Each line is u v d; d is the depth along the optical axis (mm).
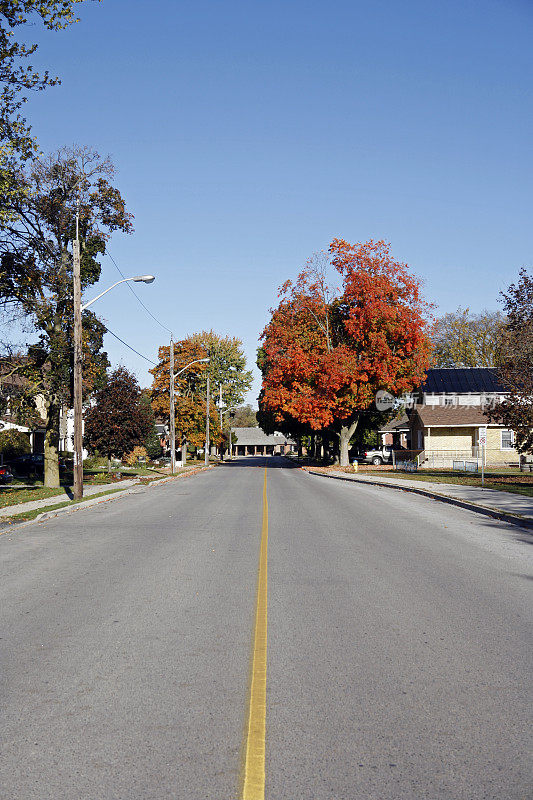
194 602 8820
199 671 6180
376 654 6652
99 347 34812
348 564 11445
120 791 4055
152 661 6469
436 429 54438
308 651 6758
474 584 9867
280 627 7629
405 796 3994
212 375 108375
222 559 11984
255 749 4590
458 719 5086
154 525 17266
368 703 5402
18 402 31641
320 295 54500
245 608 8492
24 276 30969
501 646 6910
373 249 50469
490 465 52219
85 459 57500
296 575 10523
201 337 111625
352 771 4289
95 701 5473
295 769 4316
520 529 16188
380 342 48906
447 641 7086
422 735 4812
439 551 12836
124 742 4715
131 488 32312
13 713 5246
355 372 49500
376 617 8047
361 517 18828
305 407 50125
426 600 8898
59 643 7074
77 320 25469
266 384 53438
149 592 9430
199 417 75625
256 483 36344
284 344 54000
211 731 4887
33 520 18562
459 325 84312
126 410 39594
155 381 78812
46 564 11727
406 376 51469
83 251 32906
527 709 5281
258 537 14797
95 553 12852
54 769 4332
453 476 38438
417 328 49844
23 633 7469
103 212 33625
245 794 4012
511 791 4051
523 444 34312
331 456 65312
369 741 4715
